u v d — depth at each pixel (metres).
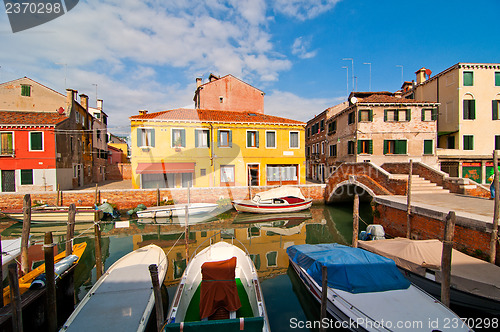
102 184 25.95
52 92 22.78
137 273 7.48
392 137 20.80
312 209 19.08
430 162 20.42
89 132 26.83
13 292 4.56
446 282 5.48
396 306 5.51
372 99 21.97
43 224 14.88
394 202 10.70
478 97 20.22
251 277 6.79
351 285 6.01
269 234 13.59
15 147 18.00
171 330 4.22
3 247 8.27
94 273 8.84
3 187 17.94
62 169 19.89
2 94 21.81
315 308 6.69
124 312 5.76
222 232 13.94
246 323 4.29
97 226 7.98
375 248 8.09
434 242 7.32
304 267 7.32
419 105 20.75
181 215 15.80
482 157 19.67
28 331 5.50
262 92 25.39
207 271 6.19
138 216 15.33
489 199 10.92
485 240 6.98
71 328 5.24
